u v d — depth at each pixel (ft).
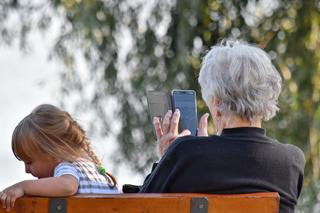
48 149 19.30
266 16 49.49
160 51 48.57
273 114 18.63
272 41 48.93
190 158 18.06
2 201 17.08
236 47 18.72
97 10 47.26
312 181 47.73
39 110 19.75
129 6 48.52
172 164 18.24
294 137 48.39
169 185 18.22
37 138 19.34
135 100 48.83
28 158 19.53
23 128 19.48
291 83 48.34
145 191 18.52
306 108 48.57
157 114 20.21
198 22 48.34
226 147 18.13
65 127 19.62
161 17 48.60
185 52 47.01
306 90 48.57
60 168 18.94
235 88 18.37
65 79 49.19
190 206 17.31
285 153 18.54
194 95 20.35
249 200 17.43
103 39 48.26
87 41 47.62
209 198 17.34
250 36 49.19
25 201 17.13
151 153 49.11
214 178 17.97
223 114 18.57
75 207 17.19
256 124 18.60
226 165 18.06
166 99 20.35
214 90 18.56
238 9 49.11
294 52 48.88
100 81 49.01
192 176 18.06
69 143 19.60
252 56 18.56
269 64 18.63
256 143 18.30
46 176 19.60
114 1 48.08
